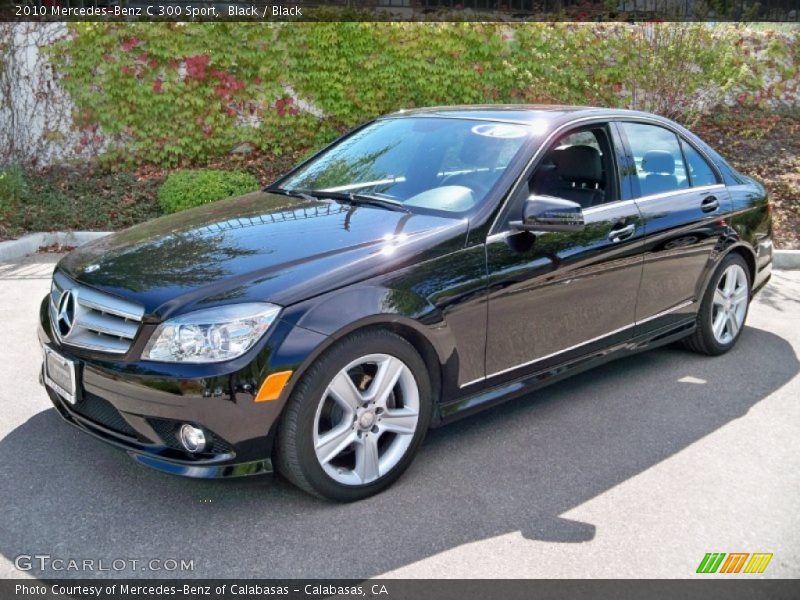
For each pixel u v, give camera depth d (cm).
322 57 966
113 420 317
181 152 960
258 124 978
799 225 833
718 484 349
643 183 453
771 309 636
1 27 919
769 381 476
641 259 437
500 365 374
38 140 952
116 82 936
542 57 991
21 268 712
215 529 305
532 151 395
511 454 374
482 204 370
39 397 425
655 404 439
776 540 307
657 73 980
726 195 509
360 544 297
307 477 309
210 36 939
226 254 331
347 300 310
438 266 341
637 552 297
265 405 294
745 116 1059
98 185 913
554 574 282
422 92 993
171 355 291
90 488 332
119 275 323
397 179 410
